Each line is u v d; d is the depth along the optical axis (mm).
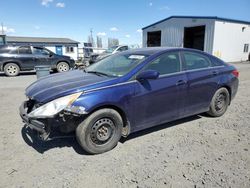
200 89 4332
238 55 24812
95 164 2998
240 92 7484
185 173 2793
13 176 2723
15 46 12375
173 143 3600
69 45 35406
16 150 3350
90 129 3135
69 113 2959
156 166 2943
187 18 22812
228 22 22062
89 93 3094
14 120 4621
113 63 4070
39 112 2973
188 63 4238
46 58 13141
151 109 3684
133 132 3760
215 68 4676
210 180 2658
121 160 3098
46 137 2973
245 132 4059
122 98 3303
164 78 3793
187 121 4621
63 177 2711
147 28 27875
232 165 2975
